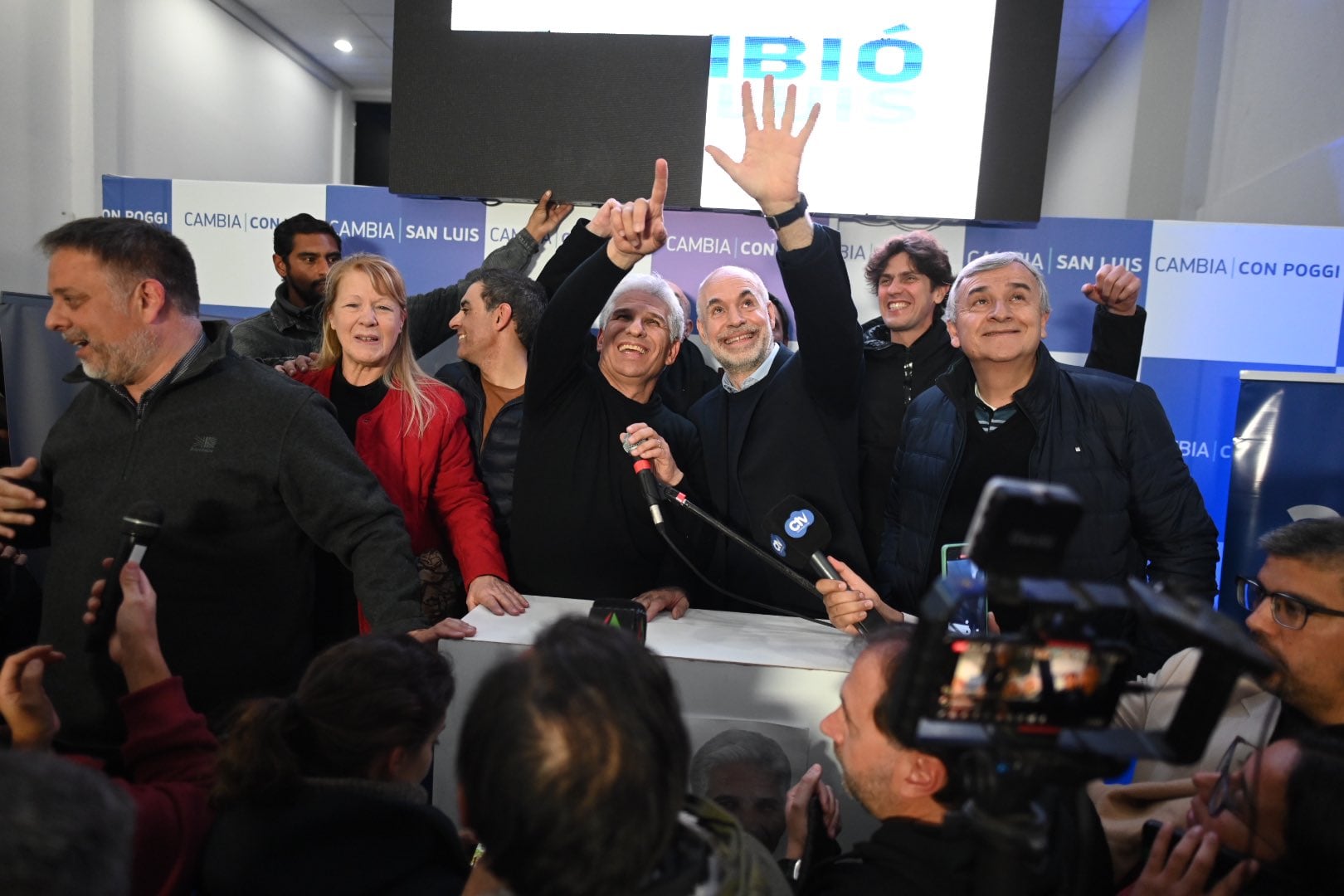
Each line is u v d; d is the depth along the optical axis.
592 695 0.62
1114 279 2.37
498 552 1.93
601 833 0.59
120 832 0.54
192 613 1.46
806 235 1.78
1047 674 0.64
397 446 2.00
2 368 2.88
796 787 1.11
